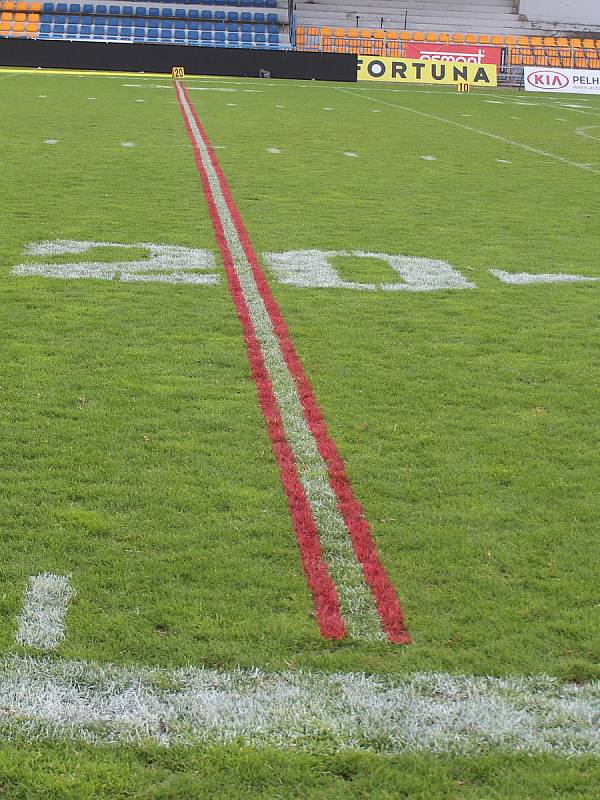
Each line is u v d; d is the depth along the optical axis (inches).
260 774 102.3
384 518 157.3
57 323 255.8
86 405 200.5
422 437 190.4
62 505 157.8
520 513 160.2
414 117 845.8
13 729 108.2
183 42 1411.2
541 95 1251.2
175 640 124.2
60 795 98.5
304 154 586.9
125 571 139.3
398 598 135.3
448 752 106.3
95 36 1405.0
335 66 1291.8
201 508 158.1
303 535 150.7
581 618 131.1
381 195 468.8
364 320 271.6
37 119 681.0
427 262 343.6
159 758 104.5
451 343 254.2
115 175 483.2
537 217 433.4
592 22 1620.3
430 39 1499.8
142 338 246.5
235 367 227.9
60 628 126.1
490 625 129.3
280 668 119.6
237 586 136.9
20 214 389.1
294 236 374.0
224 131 671.1
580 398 215.9
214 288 297.0
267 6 1481.3
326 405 206.2
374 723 110.7
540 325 273.1
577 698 115.4
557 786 101.0
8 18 1407.5
